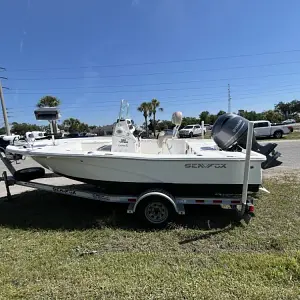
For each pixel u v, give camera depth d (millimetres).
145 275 2439
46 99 33875
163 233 3426
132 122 4727
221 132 4090
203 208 4332
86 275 2461
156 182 3723
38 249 3020
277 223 3662
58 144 5074
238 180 3596
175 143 5402
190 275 2430
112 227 3623
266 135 19016
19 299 2137
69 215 4102
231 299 2072
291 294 2113
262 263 2578
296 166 7785
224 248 3023
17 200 4891
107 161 3752
